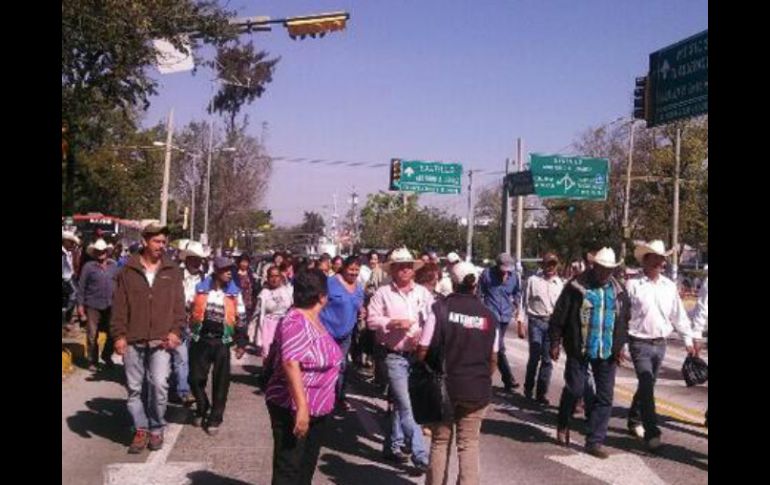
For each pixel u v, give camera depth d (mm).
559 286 10844
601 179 31281
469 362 5848
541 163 30812
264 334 10625
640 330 8258
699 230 46375
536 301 10844
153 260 7633
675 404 11086
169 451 7633
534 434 8789
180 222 47375
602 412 7816
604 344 7766
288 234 121250
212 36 13297
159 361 7570
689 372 8633
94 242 12648
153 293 7527
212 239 53438
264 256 26406
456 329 5840
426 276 8078
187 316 9258
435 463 5953
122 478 6703
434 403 5773
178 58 13273
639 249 8477
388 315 7465
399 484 6793
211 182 53312
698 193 45188
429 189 39875
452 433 6047
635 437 8758
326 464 7387
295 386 5047
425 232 55156
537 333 10836
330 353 5297
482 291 11438
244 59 18609
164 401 7641
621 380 13031
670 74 19156
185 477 6793
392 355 7344
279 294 10688
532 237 50719
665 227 44625
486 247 55312
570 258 40188
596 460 7688
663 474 7230
